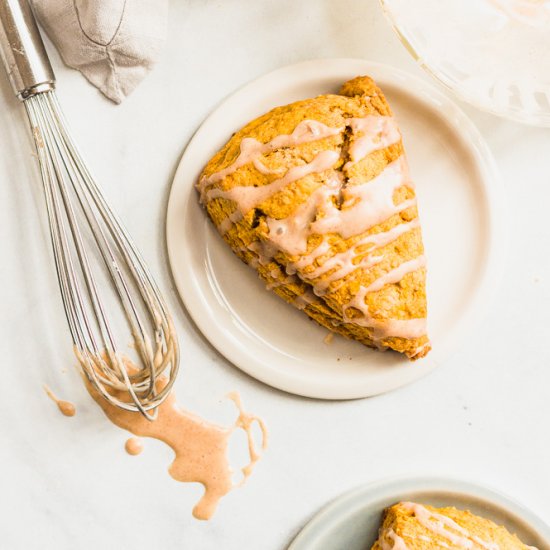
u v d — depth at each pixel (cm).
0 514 62
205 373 62
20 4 57
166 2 60
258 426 62
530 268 63
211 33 61
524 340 63
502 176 62
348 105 59
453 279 62
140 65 61
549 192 63
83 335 60
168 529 62
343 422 62
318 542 61
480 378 63
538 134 62
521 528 61
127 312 61
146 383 61
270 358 61
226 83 61
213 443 62
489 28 60
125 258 60
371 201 57
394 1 59
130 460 62
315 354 62
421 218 62
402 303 58
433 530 60
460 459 63
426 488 61
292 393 62
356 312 58
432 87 61
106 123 61
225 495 62
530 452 63
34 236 61
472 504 62
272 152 58
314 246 57
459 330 62
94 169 61
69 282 59
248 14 61
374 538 61
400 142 59
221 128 60
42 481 62
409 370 61
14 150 61
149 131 61
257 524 62
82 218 61
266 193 57
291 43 62
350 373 61
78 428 62
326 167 57
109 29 59
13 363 61
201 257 61
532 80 60
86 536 62
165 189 61
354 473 62
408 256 58
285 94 61
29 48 58
